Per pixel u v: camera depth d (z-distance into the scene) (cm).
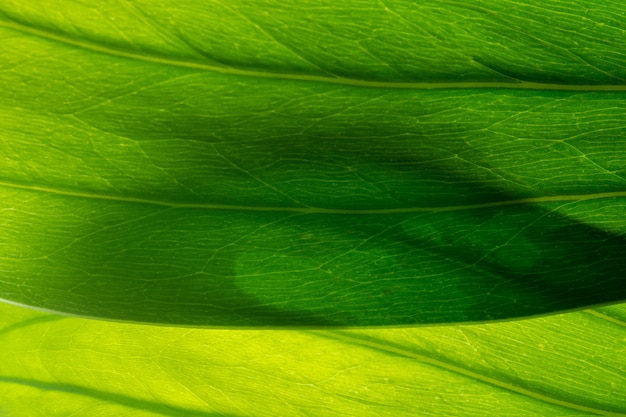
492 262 13
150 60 12
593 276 13
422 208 13
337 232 13
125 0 12
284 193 13
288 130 13
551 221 13
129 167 13
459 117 13
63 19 12
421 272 13
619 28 12
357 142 13
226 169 13
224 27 12
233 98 12
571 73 12
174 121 12
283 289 13
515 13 12
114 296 13
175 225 13
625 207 13
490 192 13
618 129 13
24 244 13
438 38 12
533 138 13
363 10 12
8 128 12
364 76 12
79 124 12
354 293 13
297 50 12
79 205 13
